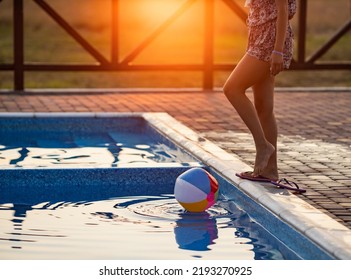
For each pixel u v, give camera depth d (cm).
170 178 894
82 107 1332
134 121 1253
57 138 1179
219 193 848
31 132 1225
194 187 754
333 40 1567
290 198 721
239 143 1030
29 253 635
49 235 685
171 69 1554
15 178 870
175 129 1115
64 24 1498
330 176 837
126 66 1541
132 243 664
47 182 874
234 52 2955
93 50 1520
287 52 752
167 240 673
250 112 768
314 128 1151
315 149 993
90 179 880
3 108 1307
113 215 754
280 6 730
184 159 1005
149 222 730
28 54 2825
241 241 672
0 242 662
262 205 721
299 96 1497
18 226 712
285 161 916
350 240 588
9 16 3828
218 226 719
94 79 2302
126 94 1503
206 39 1551
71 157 1022
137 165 898
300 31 1573
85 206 790
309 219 646
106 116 1242
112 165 896
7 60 2716
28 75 2428
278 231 679
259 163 780
